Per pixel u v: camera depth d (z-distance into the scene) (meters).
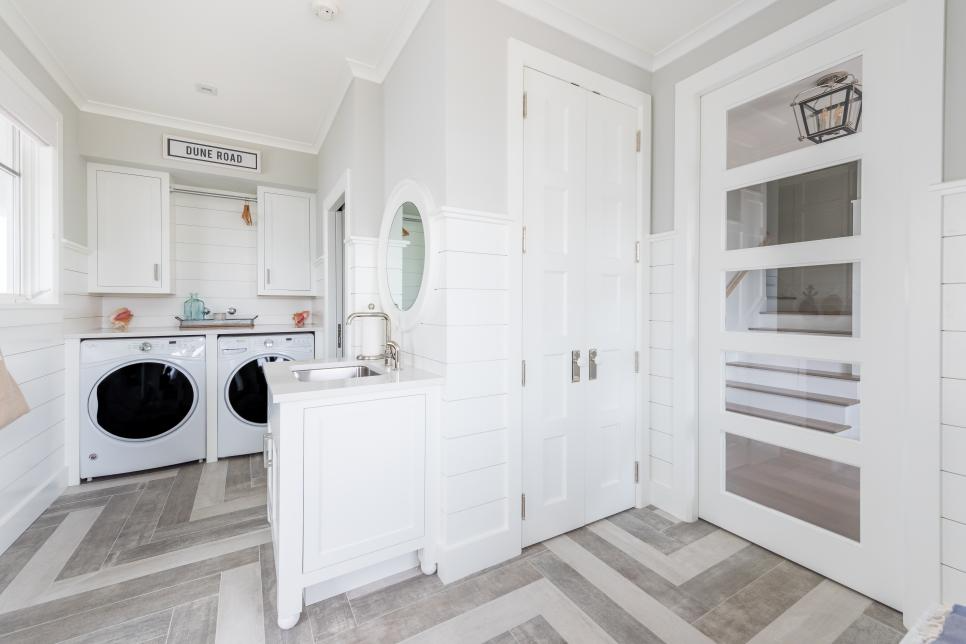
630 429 2.29
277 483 1.57
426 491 1.72
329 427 1.52
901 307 1.48
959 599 1.32
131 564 1.79
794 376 1.79
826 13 1.62
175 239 3.55
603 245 2.16
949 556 1.34
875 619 1.47
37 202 2.37
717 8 1.90
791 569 1.75
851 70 1.60
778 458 1.85
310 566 1.49
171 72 2.49
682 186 2.15
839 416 1.65
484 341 1.78
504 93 1.82
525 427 1.91
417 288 1.94
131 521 2.15
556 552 1.89
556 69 1.96
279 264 3.58
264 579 1.70
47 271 2.41
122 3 1.93
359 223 2.44
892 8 1.48
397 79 2.20
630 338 2.28
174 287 3.53
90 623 1.45
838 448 1.65
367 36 2.15
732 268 2.00
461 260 1.71
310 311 4.06
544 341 1.96
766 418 1.89
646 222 2.29
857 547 1.59
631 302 2.28
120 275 3.03
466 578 1.71
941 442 1.35
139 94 2.74
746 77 1.92
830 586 1.64
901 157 1.47
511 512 1.85
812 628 1.43
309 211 3.69
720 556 1.85
